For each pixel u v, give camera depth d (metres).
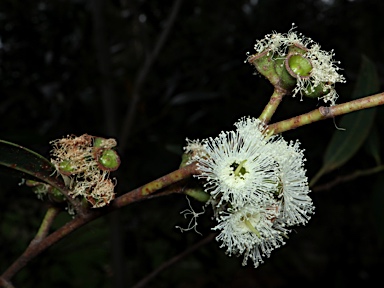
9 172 0.12
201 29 0.40
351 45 0.44
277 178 0.12
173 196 0.34
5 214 0.35
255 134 0.12
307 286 0.42
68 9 0.35
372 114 0.21
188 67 0.37
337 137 0.21
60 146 0.12
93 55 0.36
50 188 0.13
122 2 0.38
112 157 0.12
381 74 0.35
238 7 0.42
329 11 0.44
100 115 0.37
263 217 0.13
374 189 0.24
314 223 0.45
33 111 0.35
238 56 0.35
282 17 0.42
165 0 0.38
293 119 0.12
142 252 0.35
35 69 0.35
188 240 0.29
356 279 0.42
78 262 0.43
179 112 0.36
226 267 0.40
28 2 0.35
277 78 0.12
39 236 0.13
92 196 0.12
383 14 0.47
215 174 0.12
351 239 0.45
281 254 0.43
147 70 0.35
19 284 0.33
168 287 0.37
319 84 0.12
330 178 0.31
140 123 0.38
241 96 0.34
